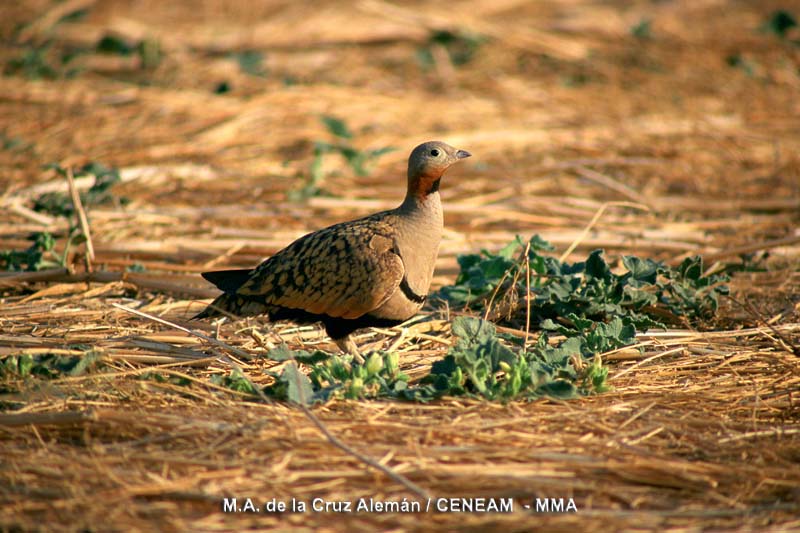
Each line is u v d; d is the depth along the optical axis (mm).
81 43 27391
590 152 19375
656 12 30641
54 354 9469
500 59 25734
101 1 31953
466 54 26031
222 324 11344
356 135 19688
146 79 23844
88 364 9180
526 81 24250
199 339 10547
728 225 15281
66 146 18844
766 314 11695
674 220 15758
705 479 7426
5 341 9977
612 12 30297
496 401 8750
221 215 15406
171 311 11891
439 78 24469
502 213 15328
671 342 10602
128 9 31203
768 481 7426
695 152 19359
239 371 9156
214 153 18781
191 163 18109
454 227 15133
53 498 7062
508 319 11469
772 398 9086
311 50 26938
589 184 17625
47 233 13094
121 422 8164
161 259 13805
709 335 10789
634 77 24531
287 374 8789
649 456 7738
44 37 27469
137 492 7090
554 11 30422
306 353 9461
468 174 18047
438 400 8867
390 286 9695
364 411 8531
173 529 6676
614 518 6902
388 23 28156
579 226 15266
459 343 9391
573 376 9312
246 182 17438
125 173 17062
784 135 20375
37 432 7910
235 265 13453
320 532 6699
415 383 9578
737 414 8797
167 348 10188
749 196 16906
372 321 10047
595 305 11016
